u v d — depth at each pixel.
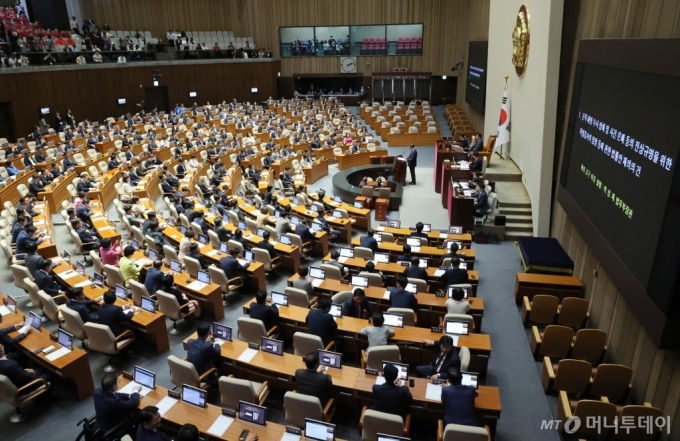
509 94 19.67
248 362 8.05
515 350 9.90
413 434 7.45
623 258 8.08
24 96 27.23
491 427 7.17
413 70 43.84
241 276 12.24
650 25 8.21
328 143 28.88
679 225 6.20
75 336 9.49
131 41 37.53
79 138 26.61
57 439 7.64
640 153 7.65
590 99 10.28
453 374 6.71
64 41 31.66
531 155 15.77
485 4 29.20
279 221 14.48
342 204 18.20
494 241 15.49
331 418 7.60
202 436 6.51
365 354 8.63
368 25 43.34
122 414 6.72
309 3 43.41
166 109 38.78
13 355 8.75
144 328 9.43
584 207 10.37
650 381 7.70
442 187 18.95
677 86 6.54
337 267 11.40
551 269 11.97
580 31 12.43
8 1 35.75
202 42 43.06
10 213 15.95
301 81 46.28
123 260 11.34
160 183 19.86
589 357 9.16
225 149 26.88
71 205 17.20
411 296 9.73
